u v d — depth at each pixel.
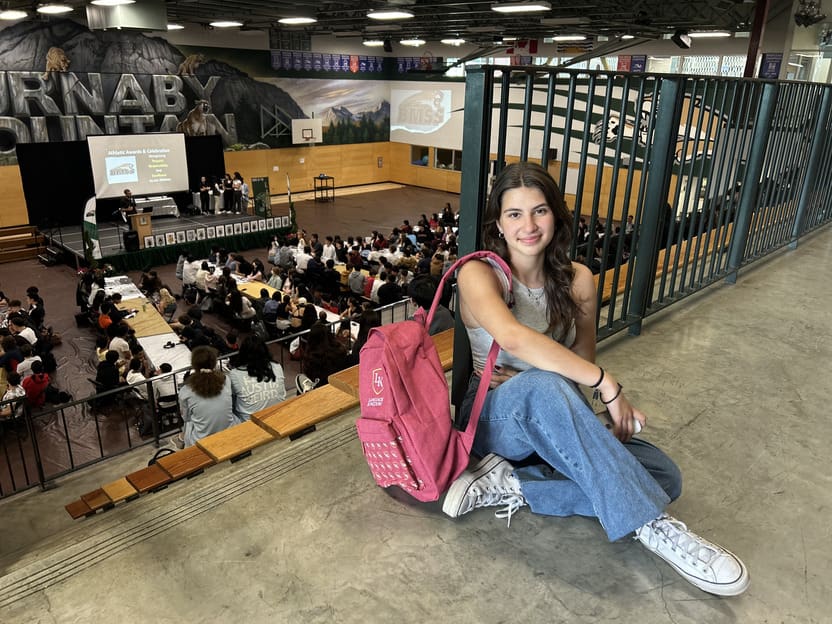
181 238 14.28
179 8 12.95
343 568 1.49
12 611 1.38
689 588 1.42
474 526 1.63
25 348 7.56
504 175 1.49
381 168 25.25
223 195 18.00
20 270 13.77
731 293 3.70
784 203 4.46
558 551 1.54
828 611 1.36
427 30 17.44
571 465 1.41
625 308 2.93
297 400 2.49
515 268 1.59
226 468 2.03
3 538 4.68
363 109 23.66
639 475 1.38
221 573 1.48
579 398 1.40
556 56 18.59
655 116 2.63
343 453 2.01
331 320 8.85
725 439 2.08
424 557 1.52
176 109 18.28
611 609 1.36
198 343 8.07
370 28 17.77
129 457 5.76
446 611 1.36
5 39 14.85
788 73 10.91
